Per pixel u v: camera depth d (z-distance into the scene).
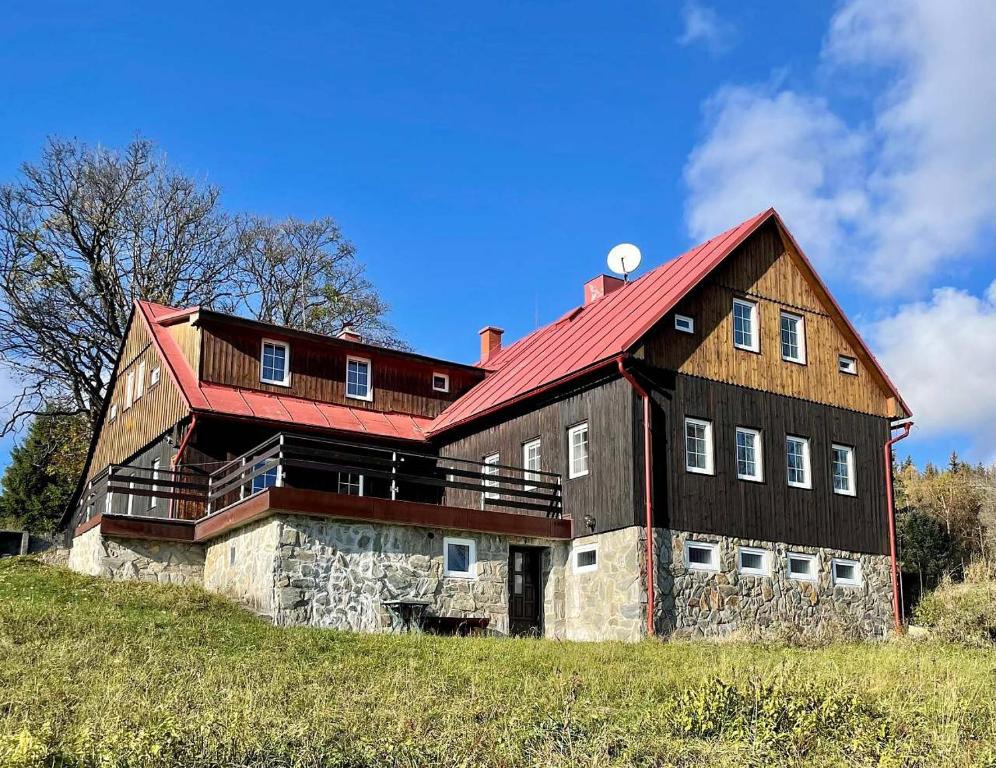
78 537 21.56
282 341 25.05
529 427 22.50
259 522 18.16
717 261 21.58
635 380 19.80
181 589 18.06
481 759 9.22
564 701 11.31
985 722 11.47
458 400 26.78
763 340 22.30
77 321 34.28
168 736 8.82
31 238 33.50
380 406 26.11
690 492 20.09
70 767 8.23
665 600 19.12
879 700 11.67
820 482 22.41
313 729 9.59
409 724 10.00
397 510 18.56
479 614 19.33
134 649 13.56
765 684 11.51
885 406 24.22
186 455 21.81
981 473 49.72
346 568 17.97
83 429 35.41
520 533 20.02
